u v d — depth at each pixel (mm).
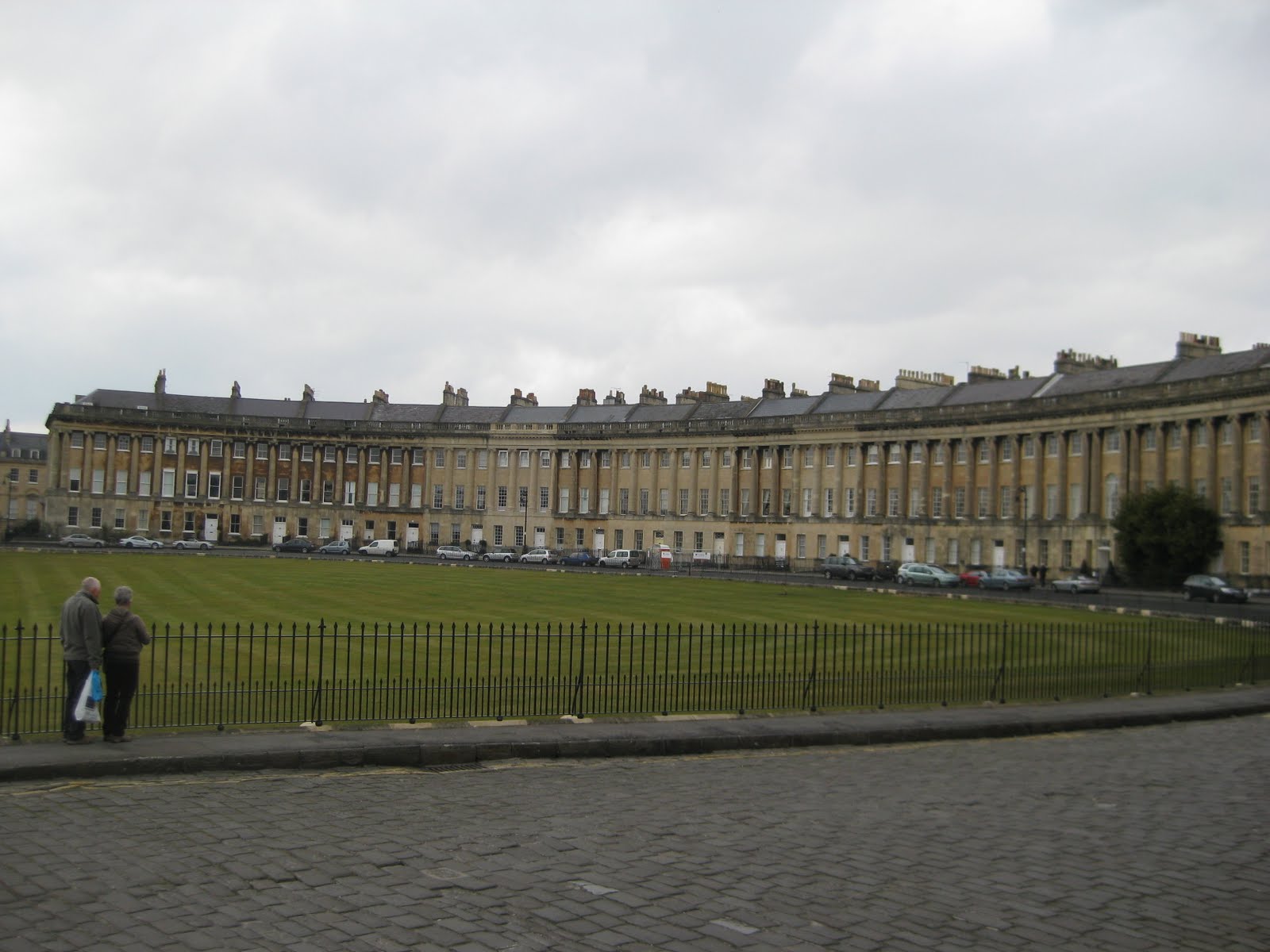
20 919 9891
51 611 38656
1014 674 28844
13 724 19188
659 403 127250
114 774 16000
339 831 13148
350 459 129250
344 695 23031
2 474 164875
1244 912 11125
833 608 48500
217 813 13883
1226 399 76312
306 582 58562
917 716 22797
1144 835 13984
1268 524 72875
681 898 10992
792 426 108312
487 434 127125
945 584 77250
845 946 9883
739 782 16766
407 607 43688
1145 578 76688
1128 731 22906
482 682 24969
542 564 103562
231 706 21641
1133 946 10133
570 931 10016
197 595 47656
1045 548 88438
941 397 101688
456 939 9727
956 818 14656
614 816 14258
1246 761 19359
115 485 123375
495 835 13109
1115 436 84750
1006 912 10930
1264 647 36344
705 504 116312
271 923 9984
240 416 126250
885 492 101688
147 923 9891
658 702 23812
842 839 13414
